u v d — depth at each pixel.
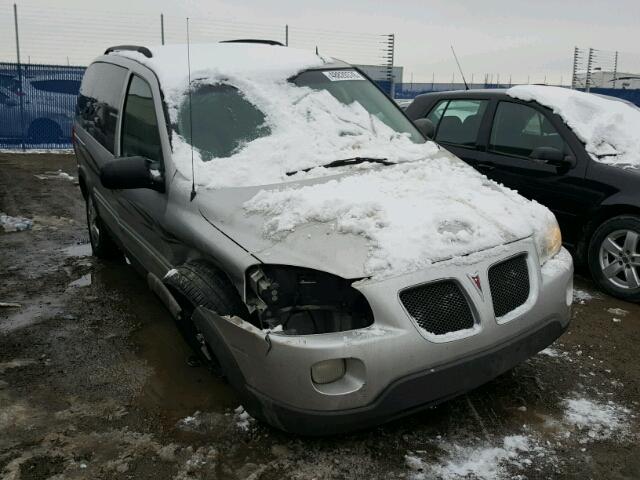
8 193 9.88
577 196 5.50
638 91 21.19
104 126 5.36
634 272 5.11
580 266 5.71
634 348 4.28
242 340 2.90
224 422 3.32
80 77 15.45
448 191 3.55
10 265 6.19
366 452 3.04
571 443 3.13
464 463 2.96
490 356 2.94
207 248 3.29
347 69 4.88
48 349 4.28
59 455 3.05
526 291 3.21
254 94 4.16
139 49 4.97
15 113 15.10
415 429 3.24
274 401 2.82
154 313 4.93
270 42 5.32
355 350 2.68
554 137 5.80
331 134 4.10
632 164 5.39
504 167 6.15
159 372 3.93
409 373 2.76
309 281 2.90
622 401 3.56
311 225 3.08
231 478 2.87
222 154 3.83
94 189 5.76
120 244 5.17
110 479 2.87
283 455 3.03
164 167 3.86
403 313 2.75
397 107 4.98
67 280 5.73
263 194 3.37
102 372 3.94
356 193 3.37
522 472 2.90
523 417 3.36
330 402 2.72
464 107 6.84
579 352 4.20
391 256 2.85
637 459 3.01
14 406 3.51
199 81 4.15
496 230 3.21
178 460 3.00
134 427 3.30
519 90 6.30
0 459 3.02
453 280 2.90
